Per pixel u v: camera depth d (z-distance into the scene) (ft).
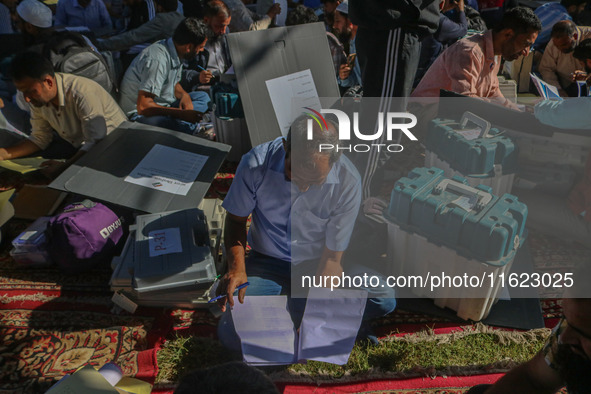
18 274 9.05
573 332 4.33
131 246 8.49
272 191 6.75
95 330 7.94
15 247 8.93
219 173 12.19
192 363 7.48
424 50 14.57
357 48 9.86
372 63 9.48
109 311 8.32
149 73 12.23
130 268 7.83
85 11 18.35
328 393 7.08
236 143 12.21
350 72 13.98
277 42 11.37
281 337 7.07
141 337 7.84
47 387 7.05
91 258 8.77
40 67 9.66
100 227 8.77
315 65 11.59
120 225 9.17
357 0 9.14
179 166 10.15
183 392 3.16
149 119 12.11
